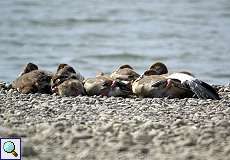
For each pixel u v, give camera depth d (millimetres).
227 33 47906
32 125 14227
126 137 13148
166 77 18156
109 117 14984
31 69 19891
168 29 49750
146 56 38719
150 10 60656
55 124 14023
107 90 18078
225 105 16609
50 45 42812
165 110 15906
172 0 69188
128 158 12188
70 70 18828
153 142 13000
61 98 17562
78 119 14758
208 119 14844
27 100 17172
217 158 12125
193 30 49188
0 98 17438
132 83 18500
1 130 13812
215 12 59688
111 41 44938
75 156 12336
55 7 62656
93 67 34719
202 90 17625
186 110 15930
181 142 12898
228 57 38344
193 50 40750
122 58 38375
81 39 45594
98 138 13195
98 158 12203
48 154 12461
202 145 12812
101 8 61969
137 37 46500
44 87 18703
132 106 16422
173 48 41656
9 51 40094
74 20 53531
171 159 12086
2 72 31953
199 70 33906
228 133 13422
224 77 31359
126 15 57281
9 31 48594
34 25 52062
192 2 67500
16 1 66125
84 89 18312
